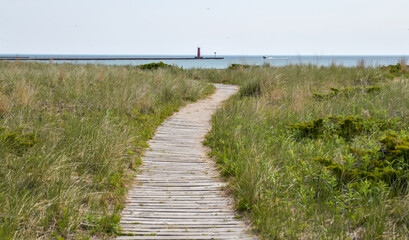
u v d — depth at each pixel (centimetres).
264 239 408
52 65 1741
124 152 686
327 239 390
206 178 605
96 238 411
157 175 615
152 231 426
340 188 514
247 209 484
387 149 575
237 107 1042
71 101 985
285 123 891
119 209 484
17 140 607
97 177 563
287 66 2064
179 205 502
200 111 1195
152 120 984
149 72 1842
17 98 913
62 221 430
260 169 547
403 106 948
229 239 407
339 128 781
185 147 784
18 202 437
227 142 750
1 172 515
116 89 1130
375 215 426
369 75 1653
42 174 516
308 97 1188
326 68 1969
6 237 375
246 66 2500
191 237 411
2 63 1750
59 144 639
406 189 480
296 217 443
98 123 764
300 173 560
